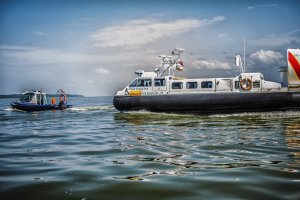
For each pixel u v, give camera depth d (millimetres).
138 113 21547
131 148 8781
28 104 30266
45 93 32094
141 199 4367
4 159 7383
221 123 15766
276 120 16531
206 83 20234
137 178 5477
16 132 13664
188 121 17141
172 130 13203
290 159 6840
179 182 5184
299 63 19109
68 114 26156
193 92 20391
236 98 19297
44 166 6535
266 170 5832
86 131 13703
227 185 4934
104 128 14820
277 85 19422
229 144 9148
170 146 9039
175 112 20594
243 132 11945
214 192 4609
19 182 5262
